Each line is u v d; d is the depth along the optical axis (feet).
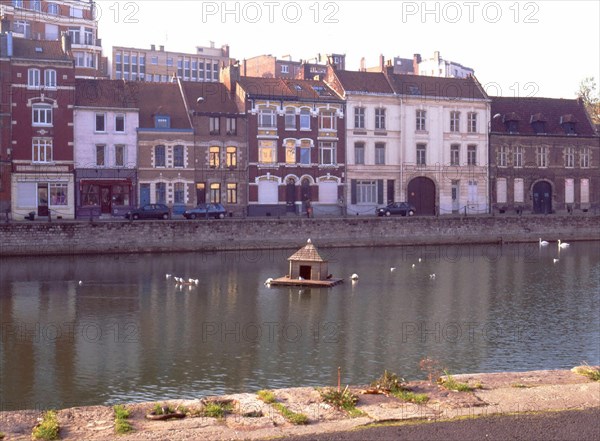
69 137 211.61
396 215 236.43
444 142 256.11
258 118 232.73
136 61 425.28
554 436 34.55
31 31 303.68
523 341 95.91
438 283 144.56
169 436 34.68
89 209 214.07
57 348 90.63
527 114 272.51
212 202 228.43
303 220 201.26
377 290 135.74
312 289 136.05
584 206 272.31
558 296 129.80
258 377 78.54
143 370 81.05
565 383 44.65
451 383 43.34
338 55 321.73
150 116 223.51
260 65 390.83
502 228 222.28
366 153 246.88
